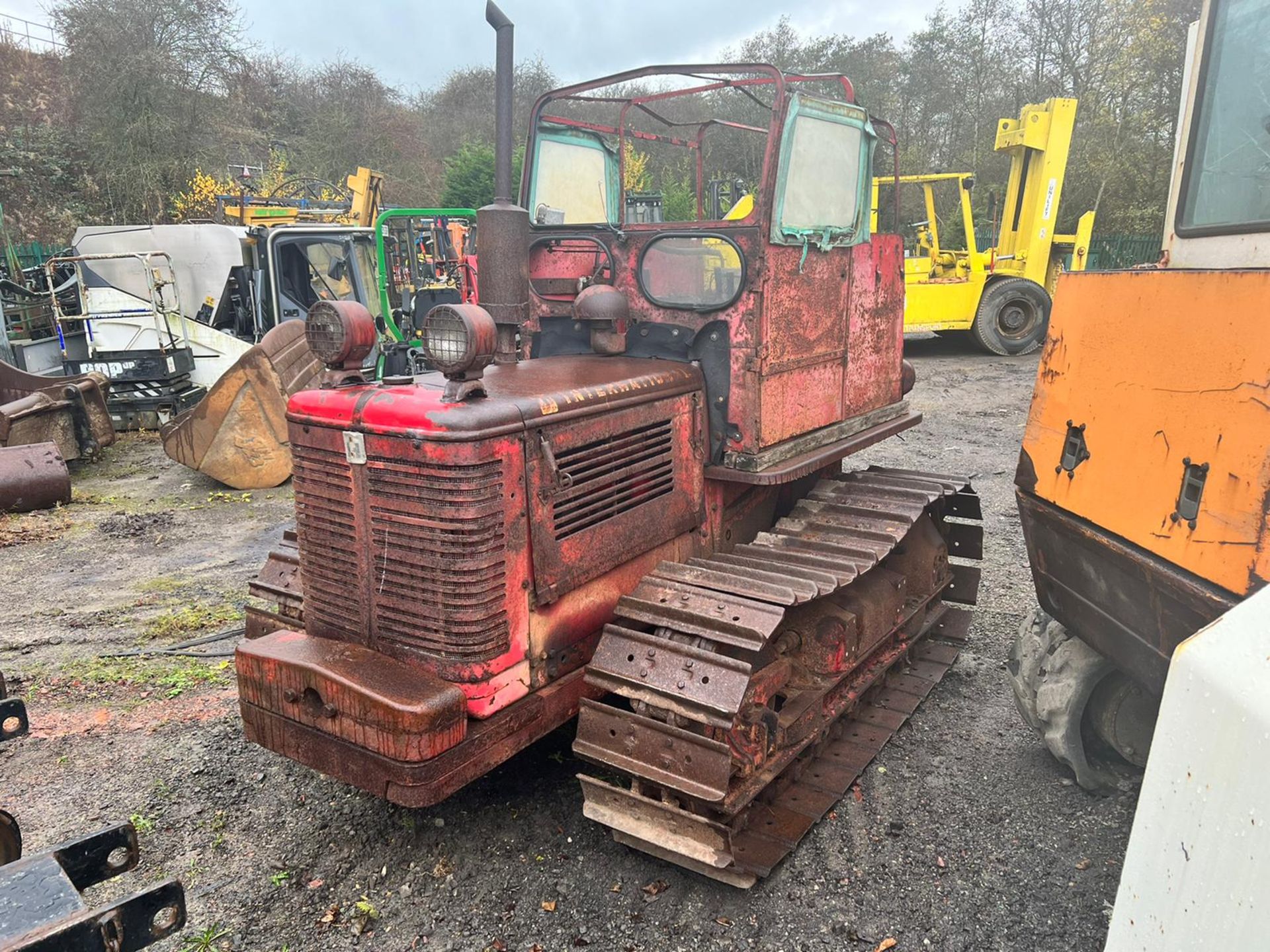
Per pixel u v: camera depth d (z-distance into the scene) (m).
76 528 6.72
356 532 2.78
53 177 20.98
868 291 4.05
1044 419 2.86
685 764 2.68
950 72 25.34
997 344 13.74
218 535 6.55
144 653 4.60
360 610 2.84
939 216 23.08
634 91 5.68
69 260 10.13
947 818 3.17
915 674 4.19
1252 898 1.18
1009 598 5.08
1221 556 2.10
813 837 3.09
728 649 2.92
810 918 2.71
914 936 2.63
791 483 4.17
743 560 3.37
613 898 2.81
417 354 10.64
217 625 4.93
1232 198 2.34
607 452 3.02
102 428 9.00
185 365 9.90
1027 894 2.78
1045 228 13.59
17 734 2.14
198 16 21.48
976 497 4.52
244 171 14.55
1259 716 1.22
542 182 4.06
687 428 3.38
